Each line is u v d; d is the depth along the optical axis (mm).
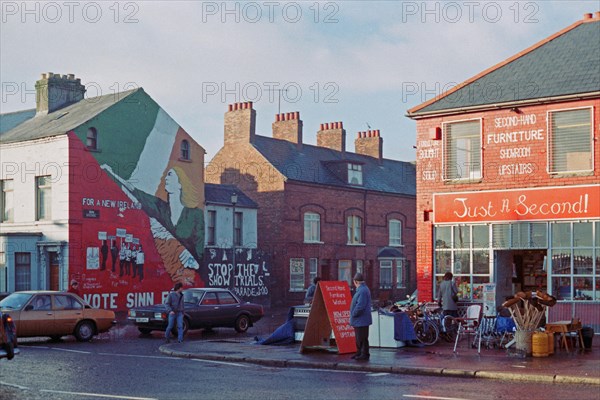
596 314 22281
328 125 56562
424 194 26234
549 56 25609
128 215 38812
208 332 28156
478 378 14750
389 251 51250
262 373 15508
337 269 51281
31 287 36656
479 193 25078
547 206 23797
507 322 19422
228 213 45406
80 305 24203
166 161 41281
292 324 21406
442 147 25891
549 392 12719
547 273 23719
